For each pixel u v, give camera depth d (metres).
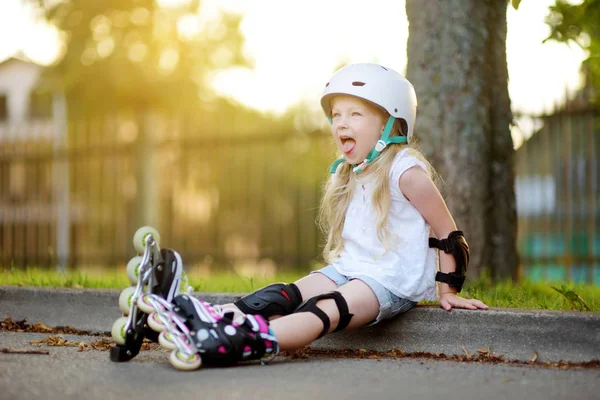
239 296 3.51
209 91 11.66
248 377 2.46
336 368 2.66
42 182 13.02
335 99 3.09
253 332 2.61
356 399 2.13
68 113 11.73
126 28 11.04
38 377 2.44
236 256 9.50
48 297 3.83
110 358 2.76
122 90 11.02
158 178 12.09
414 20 4.98
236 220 17.14
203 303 2.63
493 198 4.96
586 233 7.66
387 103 3.00
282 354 3.03
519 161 8.88
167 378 2.43
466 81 4.87
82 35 11.08
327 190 3.22
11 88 16.61
